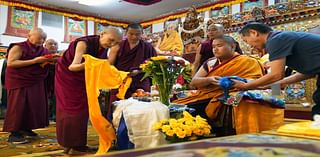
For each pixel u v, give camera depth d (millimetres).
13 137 4039
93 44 3098
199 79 2447
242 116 2250
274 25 5586
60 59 3094
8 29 8578
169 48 6418
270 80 2049
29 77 4125
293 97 4703
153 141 2215
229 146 850
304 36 2064
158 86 2592
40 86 4273
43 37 4223
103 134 2590
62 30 9695
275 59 2039
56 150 3293
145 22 11102
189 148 825
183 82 3283
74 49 3045
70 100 2977
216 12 8820
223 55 2467
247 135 1060
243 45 5758
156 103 2416
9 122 4016
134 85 3342
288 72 2732
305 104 4254
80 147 3057
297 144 876
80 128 2975
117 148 2570
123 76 2777
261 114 2273
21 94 4066
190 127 2084
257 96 2240
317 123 1087
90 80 2623
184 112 2264
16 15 8758
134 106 2393
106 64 2678
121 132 2418
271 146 849
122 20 11102
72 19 9938
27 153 3141
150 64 2559
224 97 2283
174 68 2590
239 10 8281
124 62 3449
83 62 2986
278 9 5457
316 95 2223
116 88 2758
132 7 9781
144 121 2275
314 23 5043
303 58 2031
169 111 2410
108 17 10766
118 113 2518
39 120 4242
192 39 6090
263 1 7727
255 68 2475
